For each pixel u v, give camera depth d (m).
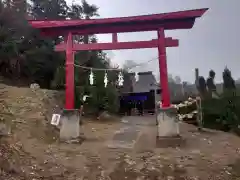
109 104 26.78
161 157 9.90
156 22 12.62
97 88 25.31
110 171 8.52
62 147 11.38
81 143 12.56
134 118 29.70
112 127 19.52
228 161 9.37
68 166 8.80
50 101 19.53
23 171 7.65
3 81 24.17
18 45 26.06
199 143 12.51
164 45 12.50
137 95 42.62
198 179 7.73
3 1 27.16
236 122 19.67
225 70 33.44
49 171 8.12
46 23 12.96
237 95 22.73
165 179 7.80
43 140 12.19
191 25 12.67
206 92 31.17
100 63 29.41
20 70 26.73
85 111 23.98
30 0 32.09
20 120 13.20
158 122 12.01
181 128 18.02
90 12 35.81
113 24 12.84
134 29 12.98
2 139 9.97
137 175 8.15
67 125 12.61
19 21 27.16
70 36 13.27
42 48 27.27
